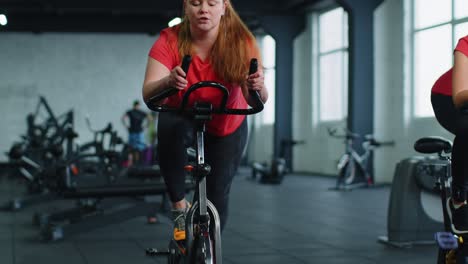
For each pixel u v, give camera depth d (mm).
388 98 11398
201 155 2201
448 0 9836
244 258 4441
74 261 4410
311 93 14695
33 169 9375
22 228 6113
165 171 2432
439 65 10109
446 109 2236
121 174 6930
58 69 18203
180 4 13734
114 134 9680
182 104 2146
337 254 4570
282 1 14711
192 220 2221
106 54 18453
